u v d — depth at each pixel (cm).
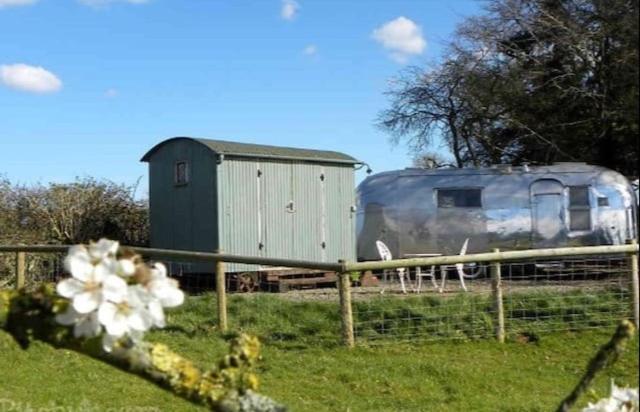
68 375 837
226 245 1631
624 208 1816
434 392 819
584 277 1402
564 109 2486
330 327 1052
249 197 1669
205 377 216
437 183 1822
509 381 867
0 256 1627
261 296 1205
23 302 202
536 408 741
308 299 1238
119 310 193
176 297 200
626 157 2383
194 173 1686
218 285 1065
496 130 2781
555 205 1805
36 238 1925
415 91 2942
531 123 2558
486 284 1560
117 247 200
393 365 906
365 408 752
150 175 1791
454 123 2920
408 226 1812
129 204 2103
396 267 1008
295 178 1742
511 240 1800
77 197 2033
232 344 225
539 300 1112
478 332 1043
